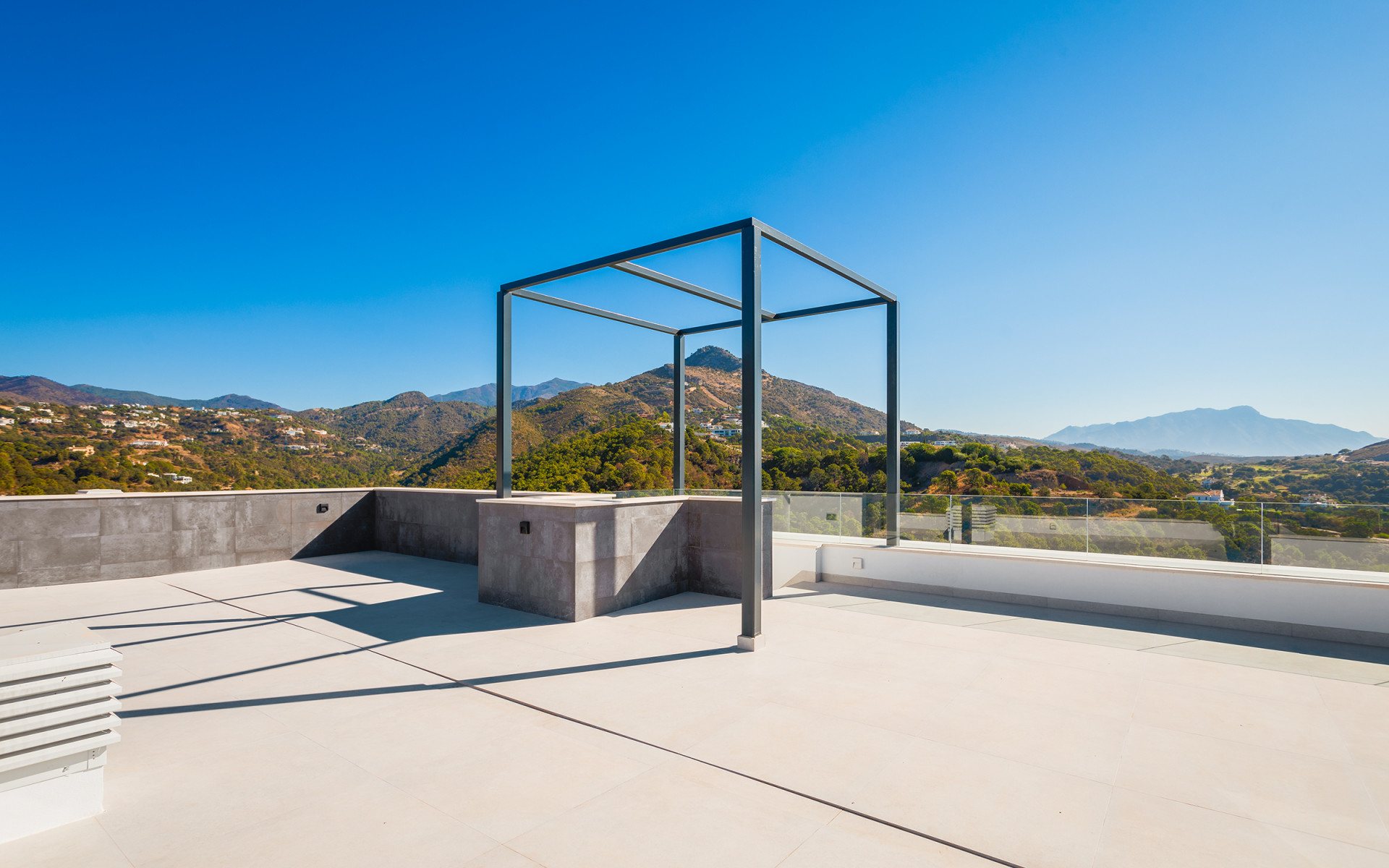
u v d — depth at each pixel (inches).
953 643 190.5
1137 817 94.0
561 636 197.0
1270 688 152.1
